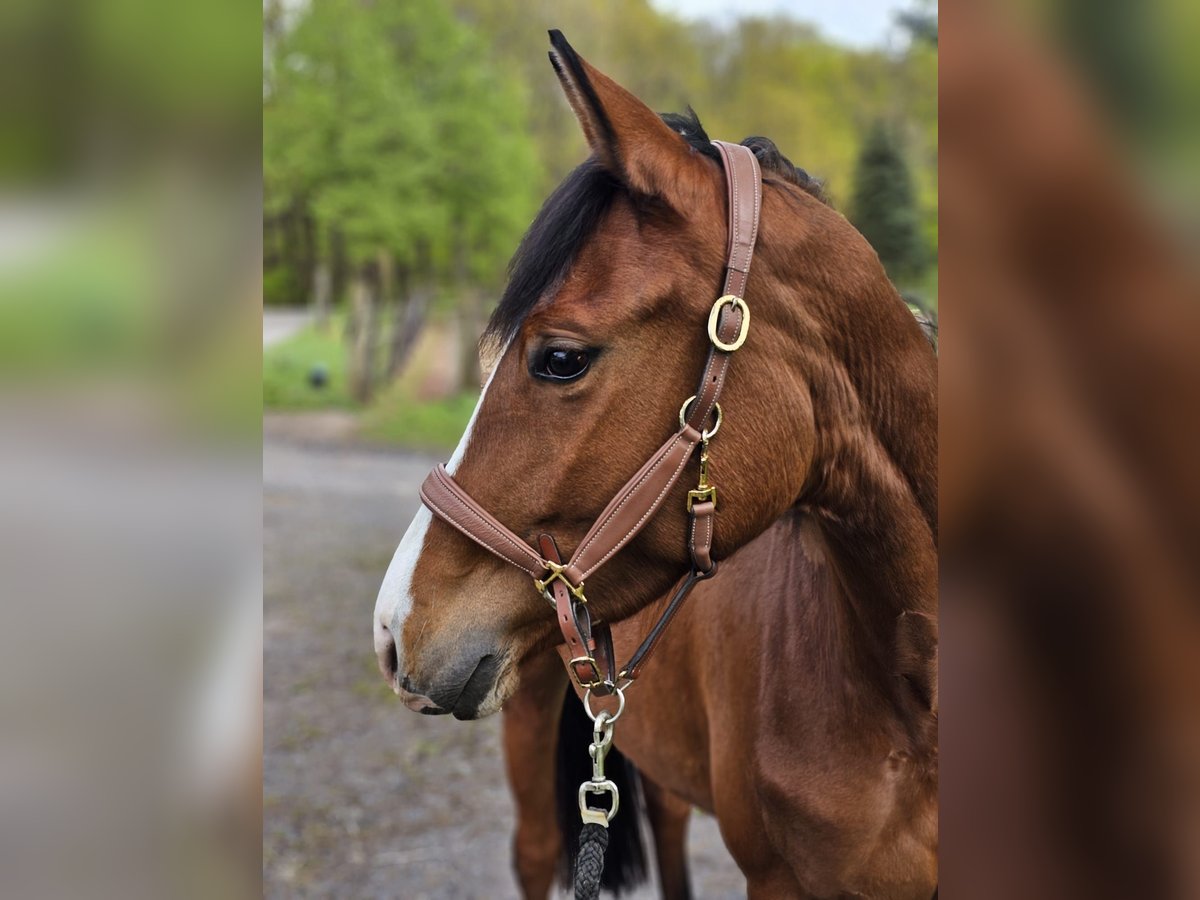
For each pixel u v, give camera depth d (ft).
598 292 3.72
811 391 4.00
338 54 37.60
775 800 4.76
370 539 21.30
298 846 10.02
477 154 39.22
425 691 3.92
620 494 3.77
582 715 7.32
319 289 39.99
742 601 5.22
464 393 36.50
